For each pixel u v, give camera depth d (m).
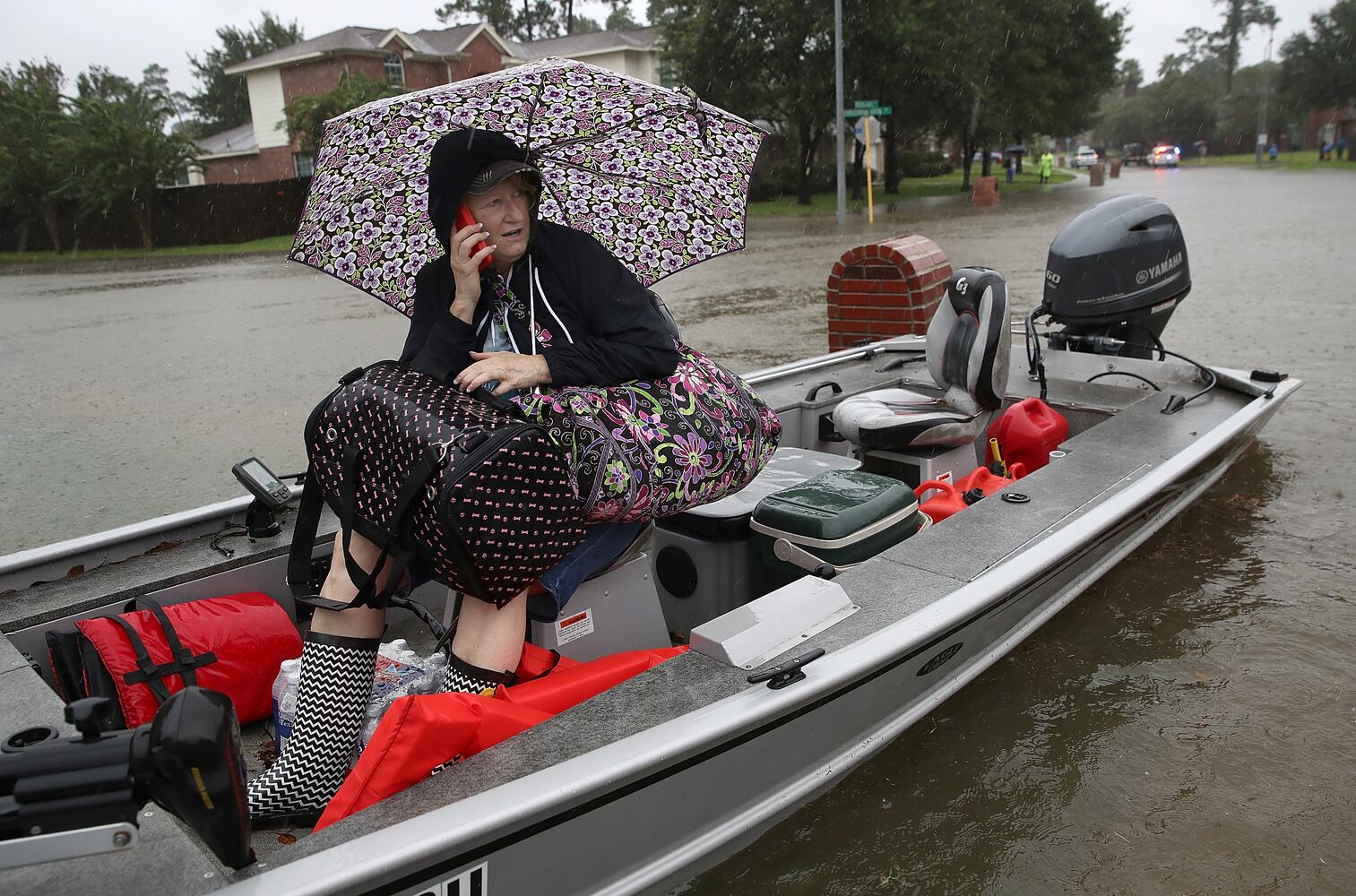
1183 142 88.75
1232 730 3.04
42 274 25.56
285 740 2.42
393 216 2.84
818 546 2.86
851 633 2.35
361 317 14.33
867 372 5.11
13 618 2.50
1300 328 8.81
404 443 2.00
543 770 1.84
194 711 1.42
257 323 14.23
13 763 1.38
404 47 38.72
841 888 2.47
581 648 2.61
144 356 11.66
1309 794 2.74
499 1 65.06
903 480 3.99
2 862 1.38
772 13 29.70
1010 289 11.75
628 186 3.00
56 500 6.29
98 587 2.70
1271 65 91.75
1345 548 4.22
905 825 2.68
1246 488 4.91
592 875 2.00
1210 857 2.52
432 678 2.48
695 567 3.21
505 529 1.98
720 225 3.12
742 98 31.97
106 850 1.41
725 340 10.00
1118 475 3.33
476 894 1.77
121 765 1.39
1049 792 2.80
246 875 1.57
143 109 43.50
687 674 2.20
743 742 2.15
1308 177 39.03
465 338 2.20
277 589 3.00
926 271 6.59
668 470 2.32
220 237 33.72
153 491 6.41
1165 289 4.84
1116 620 3.72
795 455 3.72
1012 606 2.97
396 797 1.78
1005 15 34.72
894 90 31.73
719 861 2.38
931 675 2.77
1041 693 3.28
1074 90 38.72
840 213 25.78
